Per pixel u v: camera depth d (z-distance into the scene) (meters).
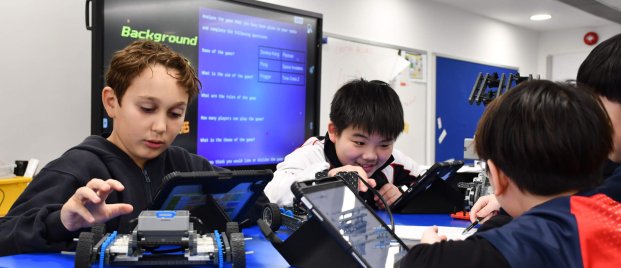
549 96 0.66
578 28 5.88
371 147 1.46
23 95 2.38
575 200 0.63
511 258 0.59
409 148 4.45
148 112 1.08
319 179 0.86
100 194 0.83
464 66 4.99
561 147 0.64
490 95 1.70
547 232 0.60
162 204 0.92
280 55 2.89
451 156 4.90
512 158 0.67
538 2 4.66
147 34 2.35
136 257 0.77
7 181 2.02
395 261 0.75
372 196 1.41
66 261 0.87
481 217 1.14
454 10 4.84
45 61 2.44
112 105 1.13
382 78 4.11
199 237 0.85
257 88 2.80
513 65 5.70
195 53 2.55
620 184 0.77
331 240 0.78
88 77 2.58
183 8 2.49
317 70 3.06
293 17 2.93
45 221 0.92
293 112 2.97
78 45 2.54
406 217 1.41
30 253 0.92
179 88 1.09
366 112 1.42
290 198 1.32
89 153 1.12
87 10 2.14
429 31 4.58
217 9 2.62
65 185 1.04
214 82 2.63
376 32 4.09
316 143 1.67
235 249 0.80
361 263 0.72
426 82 4.58
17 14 2.35
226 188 0.97
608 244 0.59
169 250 0.80
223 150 2.68
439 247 0.64
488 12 5.07
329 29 3.71
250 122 2.79
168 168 1.28
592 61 0.98
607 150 0.67
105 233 0.85
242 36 2.72
